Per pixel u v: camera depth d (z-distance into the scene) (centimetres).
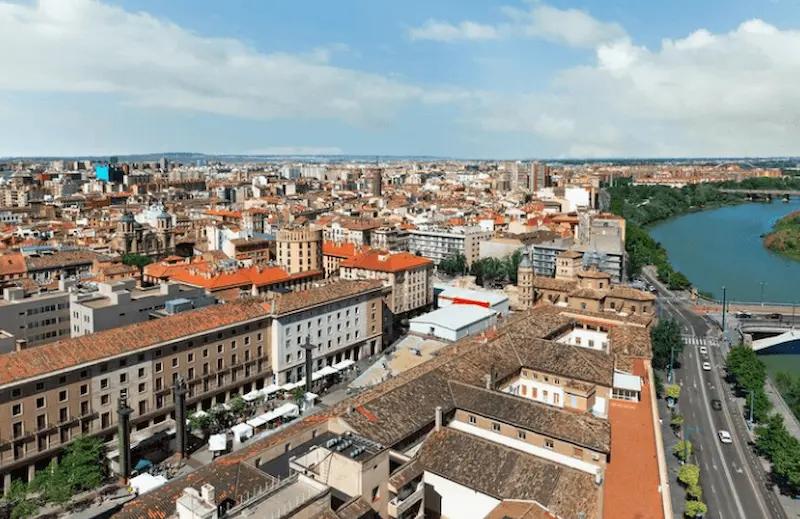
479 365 14238
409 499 9512
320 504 8144
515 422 11625
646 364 15812
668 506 9388
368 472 8881
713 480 15012
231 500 8681
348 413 11094
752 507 13925
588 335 19000
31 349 14162
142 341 15662
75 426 14338
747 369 19875
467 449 10700
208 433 16250
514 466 10194
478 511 10081
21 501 12138
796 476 14025
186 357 16750
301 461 9219
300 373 19975
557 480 9781
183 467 14588
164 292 19950
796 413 18825
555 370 14538
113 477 13962
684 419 18338
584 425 11206
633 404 13425
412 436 11212
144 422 15762
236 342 18112
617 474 10556
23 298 19775
